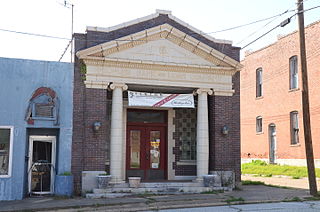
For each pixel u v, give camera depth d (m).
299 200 14.28
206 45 16.72
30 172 15.34
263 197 14.69
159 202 13.39
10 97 14.81
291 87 28.91
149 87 16.98
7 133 14.71
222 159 16.91
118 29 16.34
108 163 17.06
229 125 17.17
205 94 16.94
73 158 15.32
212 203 13.38
